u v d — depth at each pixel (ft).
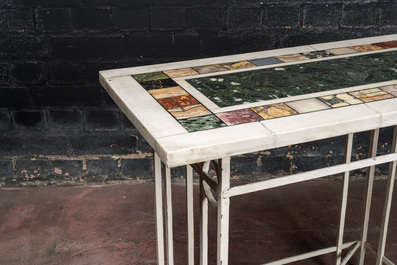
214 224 8.93
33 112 9.53
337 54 7.04
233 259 7.97
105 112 9.57
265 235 8.57
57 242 8.38
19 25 8.98
